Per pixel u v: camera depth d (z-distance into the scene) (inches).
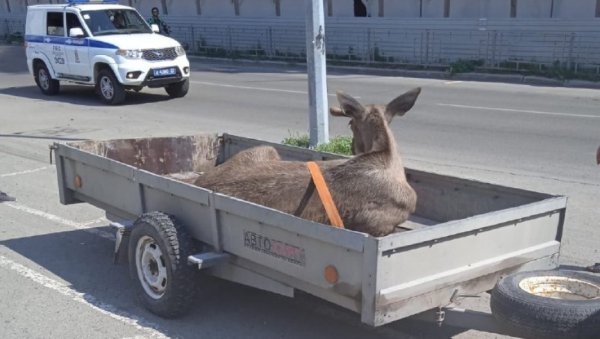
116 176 228.8
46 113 611.2
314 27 388.5
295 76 882.1
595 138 459.2
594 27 792.3
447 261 162.9
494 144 446.9
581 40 804.0
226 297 220.5
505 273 177.0
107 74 652.7
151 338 193.9
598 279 167.8
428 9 968.9
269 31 1119.6
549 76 788.0
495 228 171.3
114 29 679.1
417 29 933.2
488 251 171.8
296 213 193.9
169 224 197.2
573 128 494.6
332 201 187.6
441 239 159.6
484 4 912.9
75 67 682.8
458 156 414.6
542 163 392.8
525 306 154.3
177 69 671.8
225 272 195.2
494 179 358.0
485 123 521.0
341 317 206.7
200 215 195.0
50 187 359.9
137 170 216.2
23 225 297.6
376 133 194.7
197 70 979.9
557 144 443.2
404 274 154.5
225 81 830.5
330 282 159.9
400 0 995.9
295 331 198.4
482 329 164.9
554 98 657.6
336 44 1023.0
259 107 616.1
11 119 579.8
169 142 284.8
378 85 774.5
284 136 479.5
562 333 150.4
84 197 250.4
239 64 1079.6
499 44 864.9
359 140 202.8
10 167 406.6
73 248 269.1
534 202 189.9
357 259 152.6
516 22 846.5
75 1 715.4
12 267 249.1
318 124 401.1
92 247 270.2
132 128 527.8
